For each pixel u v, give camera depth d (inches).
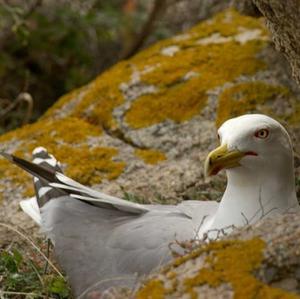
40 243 416.8
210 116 494.3
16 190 467.2
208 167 349.7
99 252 364.2
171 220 362.9
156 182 463.8
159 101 506.0
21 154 488.1
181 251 338.6
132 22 648.4
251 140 347.6
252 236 286.2
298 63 350.0
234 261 277.1
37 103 641.0
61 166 477.1
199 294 271.3
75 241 376.2
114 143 493.7
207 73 517.0
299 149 466.0
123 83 522.3
